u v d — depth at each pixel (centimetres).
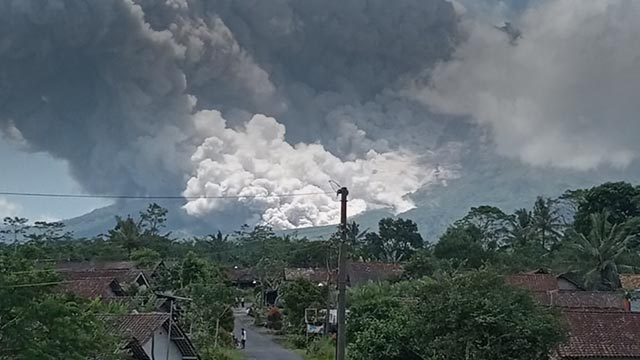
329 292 7031
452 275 4319
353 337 5106
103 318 3534
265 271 11019
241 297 10506
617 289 7594
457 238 9762
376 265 9075
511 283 4125
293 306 7812
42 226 12225
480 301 3691
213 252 13775
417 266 8362
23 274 2586
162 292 7475
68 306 2675
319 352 6156
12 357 2514
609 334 4103
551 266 9456
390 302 5212
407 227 12812
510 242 11744
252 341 7275
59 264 8444
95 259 10056
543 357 3666
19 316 2525
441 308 3744
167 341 4369
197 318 6206
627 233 9369
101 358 3170
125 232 11988
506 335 3622
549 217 11825
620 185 10481
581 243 8650
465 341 3675
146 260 9844
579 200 11419
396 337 4412
